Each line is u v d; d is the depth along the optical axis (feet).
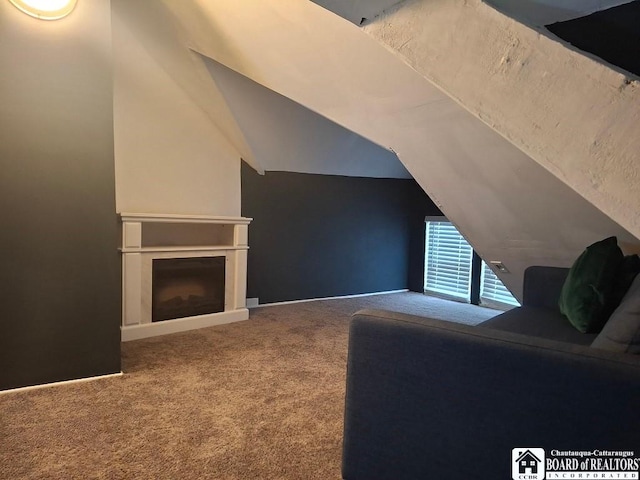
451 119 7.38
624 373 3.08
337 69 7.52
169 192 12.80
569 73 3.16
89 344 8.27
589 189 3.13
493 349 3.63
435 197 10.39
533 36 3.28
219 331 12.03
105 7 8.10
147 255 11.47
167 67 11.89
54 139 7.77
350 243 17.60
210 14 8.45
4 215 7.45
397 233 18.98
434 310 15.31
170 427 6.42
